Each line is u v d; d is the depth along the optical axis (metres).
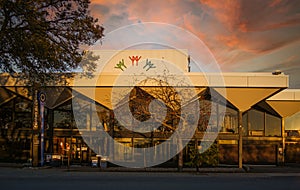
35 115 28.67
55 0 24.12
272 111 37.38
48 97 31.73
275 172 27.39
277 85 29.78
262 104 37.00
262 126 37.47
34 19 22.45
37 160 28.55
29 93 31.14
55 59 24.06
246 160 36.62
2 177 21.73
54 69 26.19
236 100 30.91
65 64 26.00
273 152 36.97
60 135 34.03
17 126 35.00
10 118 35.16
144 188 16.80
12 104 35.16
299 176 24.39
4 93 33.59
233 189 16.67
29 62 24.80
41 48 22.70
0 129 35.16
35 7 22.59
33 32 23.06
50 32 24.70
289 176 24.39
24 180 19.95
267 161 36.78
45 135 33.72
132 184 18.45
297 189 16.83
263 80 29.86
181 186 17.72
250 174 25.61
